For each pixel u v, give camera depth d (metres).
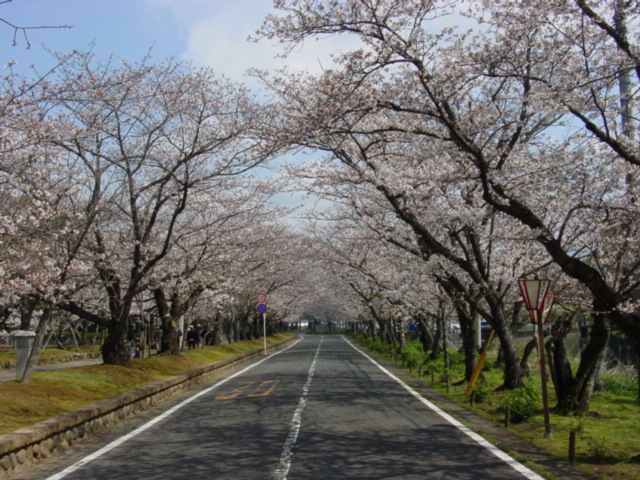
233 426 9.99
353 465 7.04
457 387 16.30
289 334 75.50
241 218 20.33
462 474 6.58
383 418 10.71
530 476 6.49
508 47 9.44
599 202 10.65
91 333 43.62
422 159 12.41
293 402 12.96
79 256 14.33
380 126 12.18
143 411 12.35
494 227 14.04
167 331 21.09
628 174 11.24
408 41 9.32
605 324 11.06
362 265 25.80
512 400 10.67
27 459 7.36
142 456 7.78
